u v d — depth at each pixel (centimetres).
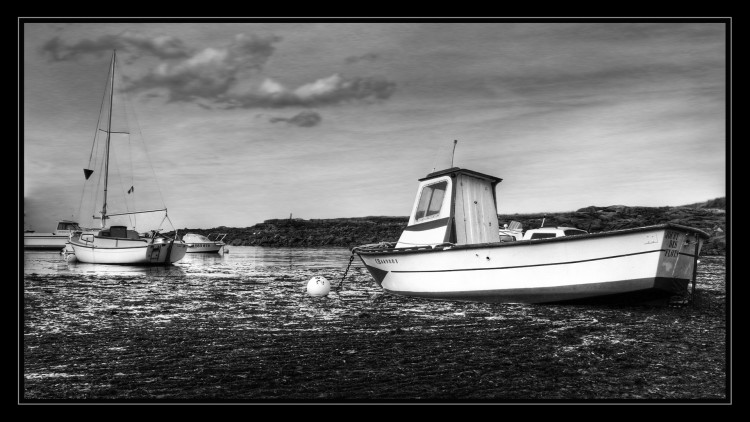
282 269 2575
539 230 1717
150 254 2709
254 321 1067
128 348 825
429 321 1051
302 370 698
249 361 743
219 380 657
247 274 2259
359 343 855
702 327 978
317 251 5131
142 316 1132
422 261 1325
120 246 2744
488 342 860
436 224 1352
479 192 1388
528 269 1167
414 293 1376
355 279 1997
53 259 3200
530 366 717
